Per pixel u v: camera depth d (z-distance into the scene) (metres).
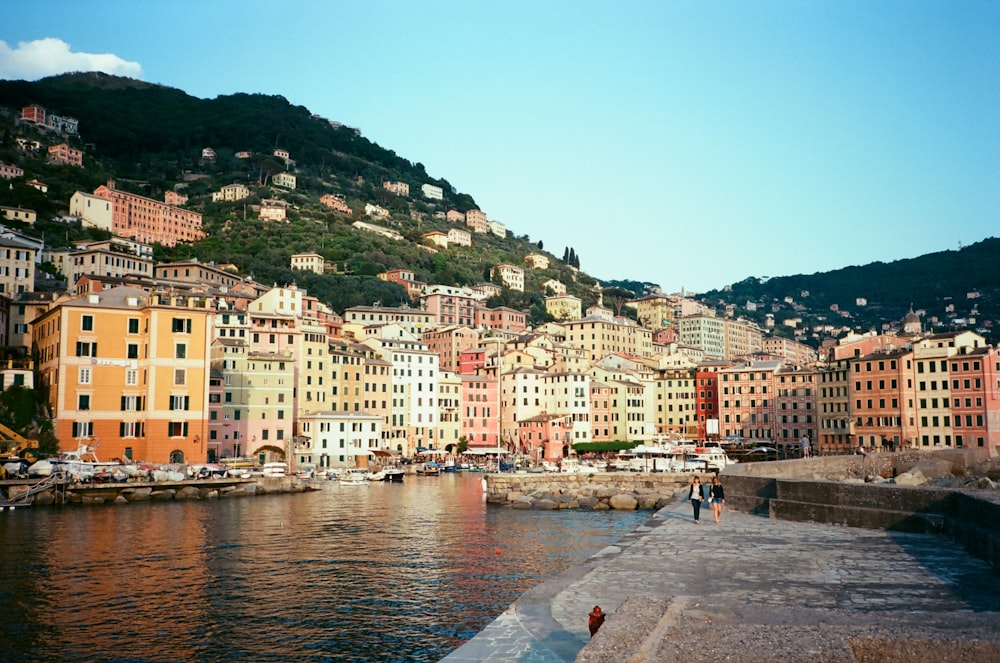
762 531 39.44
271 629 44.09
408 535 78.62
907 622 14.45
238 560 63.97
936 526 37.16
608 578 28.05
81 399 124.50
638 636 13.88
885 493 39.41
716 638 13.54
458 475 181.38
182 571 59.28
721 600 16.41
